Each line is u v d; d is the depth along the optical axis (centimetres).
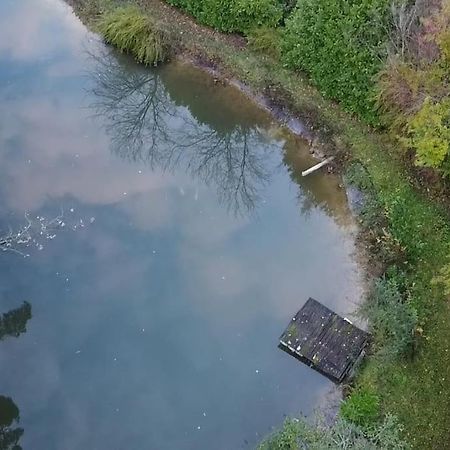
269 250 1955
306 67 2258
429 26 1759
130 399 1656
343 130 2153
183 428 1605
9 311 1817
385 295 1684
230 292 1855
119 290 1864
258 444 1527
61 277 1888
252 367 1700
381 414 1519
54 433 1608
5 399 1661
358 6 2042
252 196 2114
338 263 1888
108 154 2223
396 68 1866
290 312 1806
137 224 2020
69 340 1766
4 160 2148
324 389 1634
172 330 1781
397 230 1830
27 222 1988
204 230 2016
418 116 1686
